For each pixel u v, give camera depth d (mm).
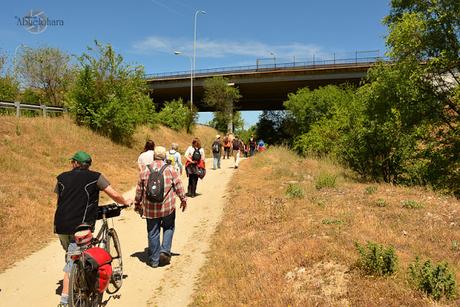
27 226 9133
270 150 27219
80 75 22203
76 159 5285
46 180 13195
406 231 7223
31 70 28188
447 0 17375
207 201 12617
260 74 53312
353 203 9508
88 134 21203
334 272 5340
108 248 5938
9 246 7984
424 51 18125
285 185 13227
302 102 36156
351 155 16297
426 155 17281
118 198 5414
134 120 24297
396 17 19344
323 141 24188
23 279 6570
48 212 10367
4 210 9539
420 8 18484
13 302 5746
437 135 18250
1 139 15539
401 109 17453
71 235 5086
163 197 6957
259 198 11242
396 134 15422
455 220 7945
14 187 11281
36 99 27578
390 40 17891
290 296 4949
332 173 15750
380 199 9625
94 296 5027
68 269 4961
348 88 36688
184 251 7918
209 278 6363
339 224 7438
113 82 23094
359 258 5418
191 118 43219
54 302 5754
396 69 17734
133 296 5953
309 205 9398
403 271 5148
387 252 5172
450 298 4410
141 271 6875
